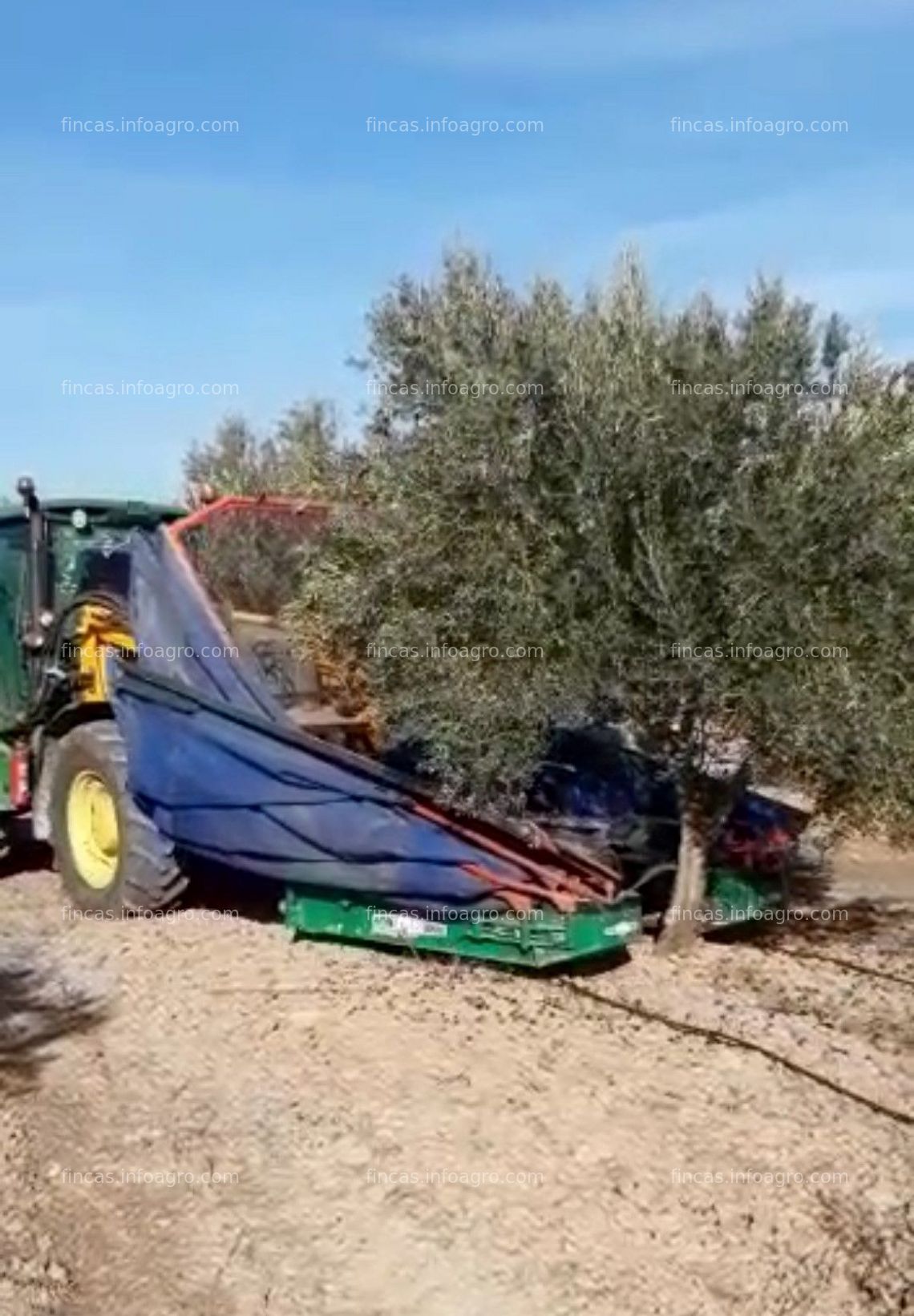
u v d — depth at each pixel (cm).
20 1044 616
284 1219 472
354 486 704
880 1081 592
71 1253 457
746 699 627
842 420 629
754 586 611
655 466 618
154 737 736
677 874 735
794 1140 530
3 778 873
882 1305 438
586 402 625
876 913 883
